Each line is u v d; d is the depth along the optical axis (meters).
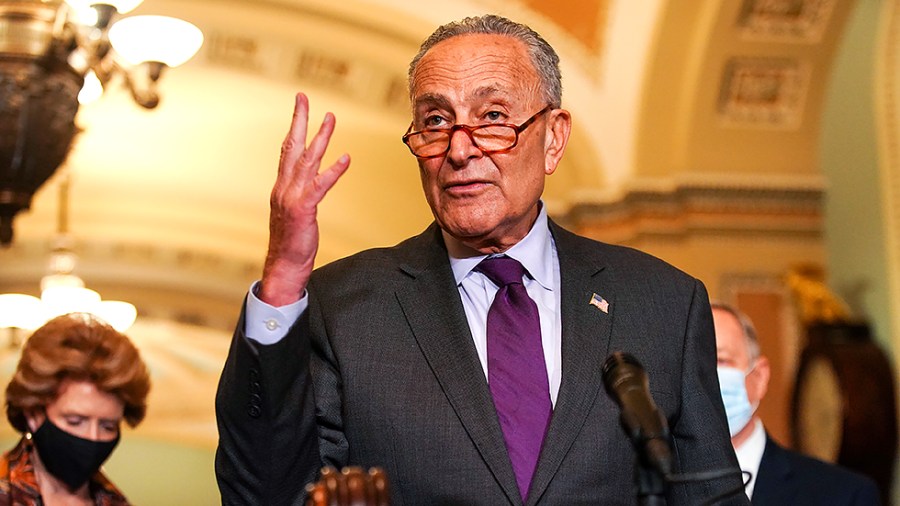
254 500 3.62
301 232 3.48
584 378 3.77
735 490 3.20
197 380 22.67
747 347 6.59
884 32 10.33
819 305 10.80
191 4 12.98
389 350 3.86
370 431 3.76
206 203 18.25
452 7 12.88
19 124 8.70
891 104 10.37
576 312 3.92
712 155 12.90
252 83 14.71
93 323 5.10
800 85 12.52
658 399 3.79
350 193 17.44
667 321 3.94
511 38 3.98
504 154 3.83
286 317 3.52
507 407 3.78
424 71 3.92
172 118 15.75
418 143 3.91
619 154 13.24
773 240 12.92
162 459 23.27
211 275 20.23
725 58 12.30
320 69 14.24
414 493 3.68
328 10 13.00
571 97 13.09
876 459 10.19
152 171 17.27
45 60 8.68
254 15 13.15
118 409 5.09
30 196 9.08
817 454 10.59
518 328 3.90
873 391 10.22
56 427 4.97
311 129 15.72
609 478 3.68
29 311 14.89
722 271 12.88
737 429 6.43
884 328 10.45
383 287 4.00
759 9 11.93
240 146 16.55
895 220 10.31
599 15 12.55
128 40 9.36
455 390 3.75
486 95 3.86
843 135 10.94
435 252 4.09
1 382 21.23
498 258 4.00
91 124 15.77
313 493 2.90
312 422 3.63
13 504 4.95
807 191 12.86
